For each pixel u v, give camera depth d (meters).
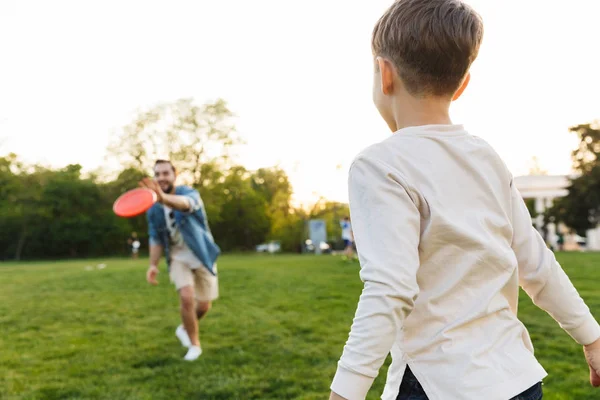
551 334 5.25
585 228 42.00
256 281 11.48
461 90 1.35
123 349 5.28
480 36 1.29
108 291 10.33
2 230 44.78
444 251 1.18
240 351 4.99
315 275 12.71
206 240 5.00
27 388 4.04
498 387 1.10
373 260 1.12
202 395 3.79
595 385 1.40
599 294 7.80
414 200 1.19
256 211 50.69
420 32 1.23
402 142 1.24
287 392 3.77
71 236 45.66
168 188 5.03
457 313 1.16
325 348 5.05
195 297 5.18
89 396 3.83
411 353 1.17
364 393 1.08
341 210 54.78
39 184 47.00
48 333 6.20
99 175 48.69
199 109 46.69
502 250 1.22
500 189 1.30
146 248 49.91
